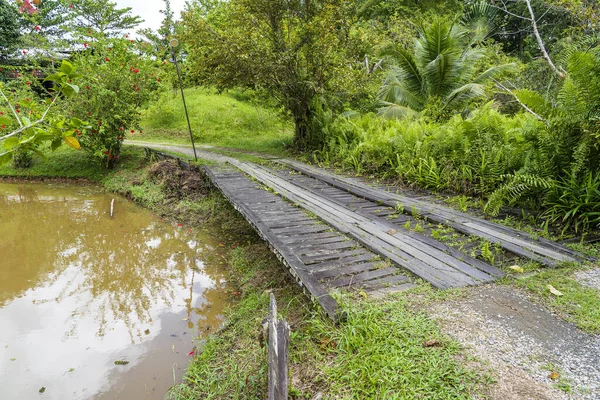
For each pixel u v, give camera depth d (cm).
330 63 1071
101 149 1139
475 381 221
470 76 1110
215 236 700
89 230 784
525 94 503
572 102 462
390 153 787
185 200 877
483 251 381
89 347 392
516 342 254
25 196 1048
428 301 306
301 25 1055
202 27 1053
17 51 2108
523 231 455
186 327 423
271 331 227
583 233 433
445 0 1894
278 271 493
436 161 693
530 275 346
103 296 512
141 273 582
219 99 1973
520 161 559
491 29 1680
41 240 742
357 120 1043
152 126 1717
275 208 579
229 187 728
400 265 366
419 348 251
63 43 1275
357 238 436
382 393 220
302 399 230
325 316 295
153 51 1531
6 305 491
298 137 1202
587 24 692
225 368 313
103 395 323
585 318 278
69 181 1197
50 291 532
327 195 659
